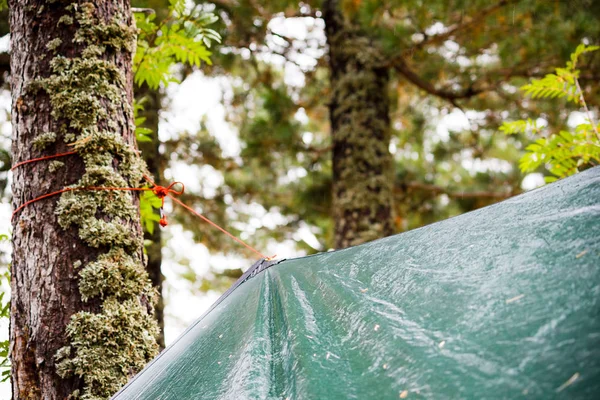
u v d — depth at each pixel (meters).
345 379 1.02
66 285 1.75
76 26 2.01
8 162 5.12
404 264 1.34
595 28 5.03
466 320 1.02
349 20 5.59
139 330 1.79
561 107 5.99
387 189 5.27
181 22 2.85
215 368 1.24
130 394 1.36
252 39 5.64
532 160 3.02
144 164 2.06
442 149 7.28
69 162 1.88
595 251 1.02
